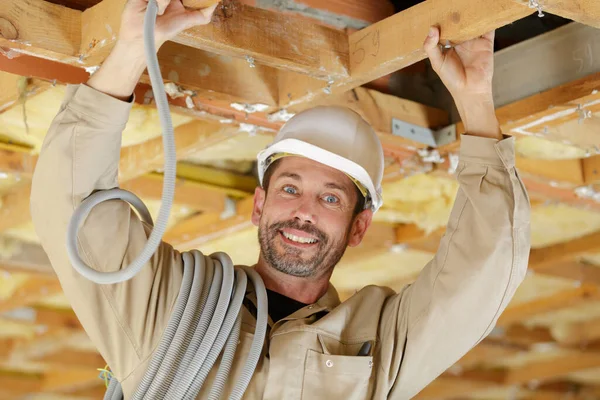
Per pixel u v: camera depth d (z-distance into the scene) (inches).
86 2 106.0
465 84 88.6
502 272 84.5
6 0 94.6
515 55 121.3
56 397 297.0
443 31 90.7
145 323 83.0
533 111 117.1
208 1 77.7
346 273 198.2
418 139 130.3
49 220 82.6
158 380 80.0
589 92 111.0
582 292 213.6
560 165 141.4
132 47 78.7
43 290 195.5
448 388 290.0
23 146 138.6
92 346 254.2
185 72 109.1
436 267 87.2
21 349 249.0
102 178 83.7
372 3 139.1
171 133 71.6
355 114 97.0
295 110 116.3
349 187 93.4
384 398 86.1
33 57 103.3
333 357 85.2
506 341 257.8
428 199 157.6
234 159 154.7
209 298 84.0
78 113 81.7
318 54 101.1
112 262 82.7
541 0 82.3
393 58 98.0
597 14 85.0
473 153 86.8
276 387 83.2
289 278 91.8
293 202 91.2
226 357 82.2
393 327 88.6
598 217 169.0
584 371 287.7
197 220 166.2
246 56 97.3
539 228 175.5
